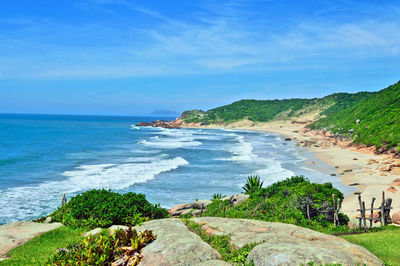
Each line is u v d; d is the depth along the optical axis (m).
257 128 168.62
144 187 32.75
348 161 49.00
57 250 10.35
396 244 12.38
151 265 8.29
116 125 196.62
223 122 196.00
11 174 37.94
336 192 18.86
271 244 8.78
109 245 9.62
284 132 137.62
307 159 53.06
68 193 29.39
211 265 8.04
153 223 11.39
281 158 54.44
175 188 32.56
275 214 17.97
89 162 48.56
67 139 87.25
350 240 13.32
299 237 10.53
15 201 26.58
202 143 84.44
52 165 45.03
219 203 22.56
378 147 54.12
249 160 51.66
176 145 77.50
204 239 10.62
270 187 22.75
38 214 23.48
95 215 14.49
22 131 112.38
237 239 10.24
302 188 19.30
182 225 11.42
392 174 37.03
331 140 81.12
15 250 11.17
